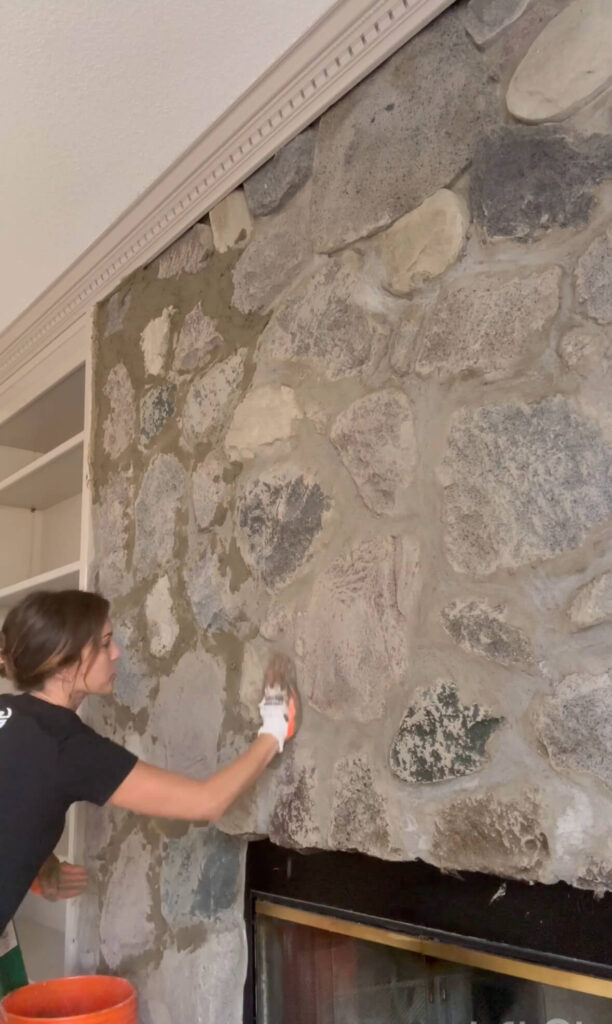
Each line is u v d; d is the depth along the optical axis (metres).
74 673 1.54
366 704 1.28
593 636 1.01
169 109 1.66
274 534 1.53
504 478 1.13
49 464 2.62
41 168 1.83
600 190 1.09
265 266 1.69
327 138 1.57
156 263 2.11
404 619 1.24
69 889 1.85
